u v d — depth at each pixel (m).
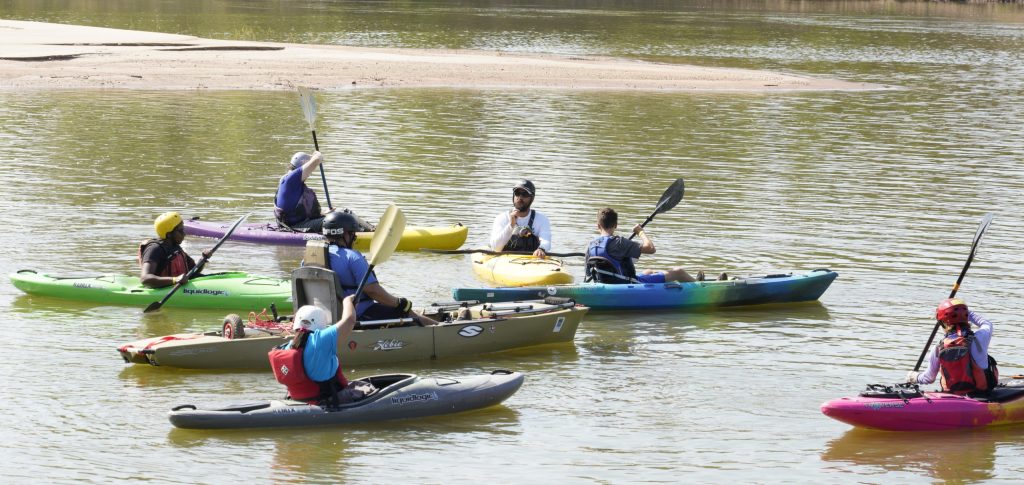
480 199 49.78
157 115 73.62
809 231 44.31
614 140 68.62
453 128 71.81
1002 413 23.83
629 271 33.84
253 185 51.97
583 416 24.50
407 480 20.84
